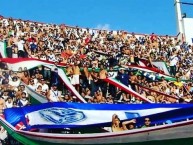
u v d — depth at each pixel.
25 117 17.34
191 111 18.22
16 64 23.36
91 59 28.78
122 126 17.88
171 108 18.28
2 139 17.84
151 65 31.12
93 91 23.94
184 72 33.03
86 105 17.78
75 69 23.92
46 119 17.34
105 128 18.31
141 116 18.09
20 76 22.56
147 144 15.05
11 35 29.64
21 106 18.47
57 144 15.66
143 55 33.62
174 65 33.03
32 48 28.28
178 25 41.91
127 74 25.47
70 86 23.22
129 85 25.33
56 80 23.50
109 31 36.72
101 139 15.35
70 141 15.55
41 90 21.70
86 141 15.42
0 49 26.27
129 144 15.16
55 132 17.67
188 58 36.28
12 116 17.47
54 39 31.69
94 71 24.59
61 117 17.44
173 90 27.06
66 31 34.28
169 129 14.93
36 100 20.78
